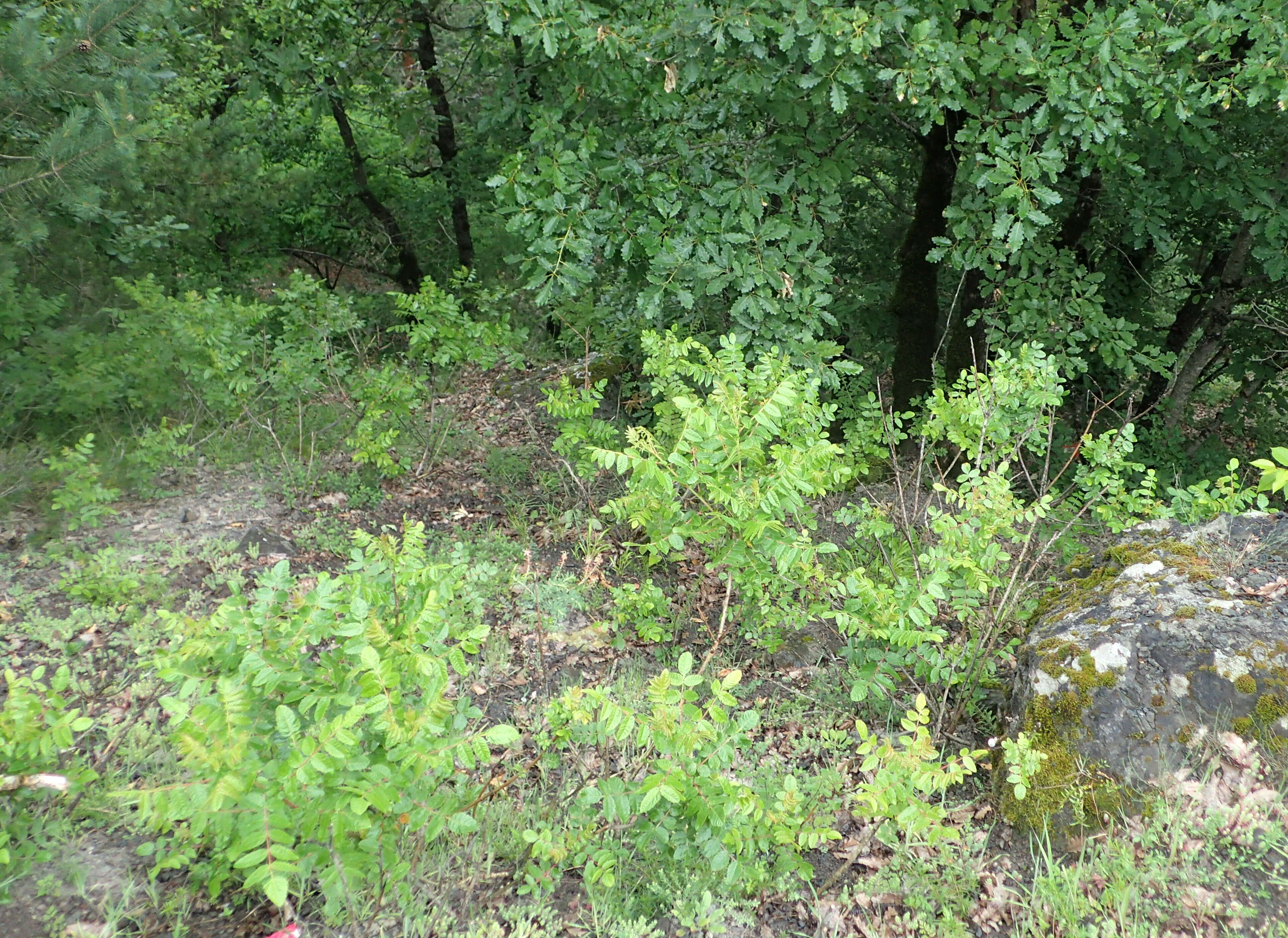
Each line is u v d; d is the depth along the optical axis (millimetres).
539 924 2936
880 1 4992
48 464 5355
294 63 9914
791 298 5621
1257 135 7340
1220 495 4570
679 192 5617
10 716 2430
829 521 6145
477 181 12789
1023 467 4359
